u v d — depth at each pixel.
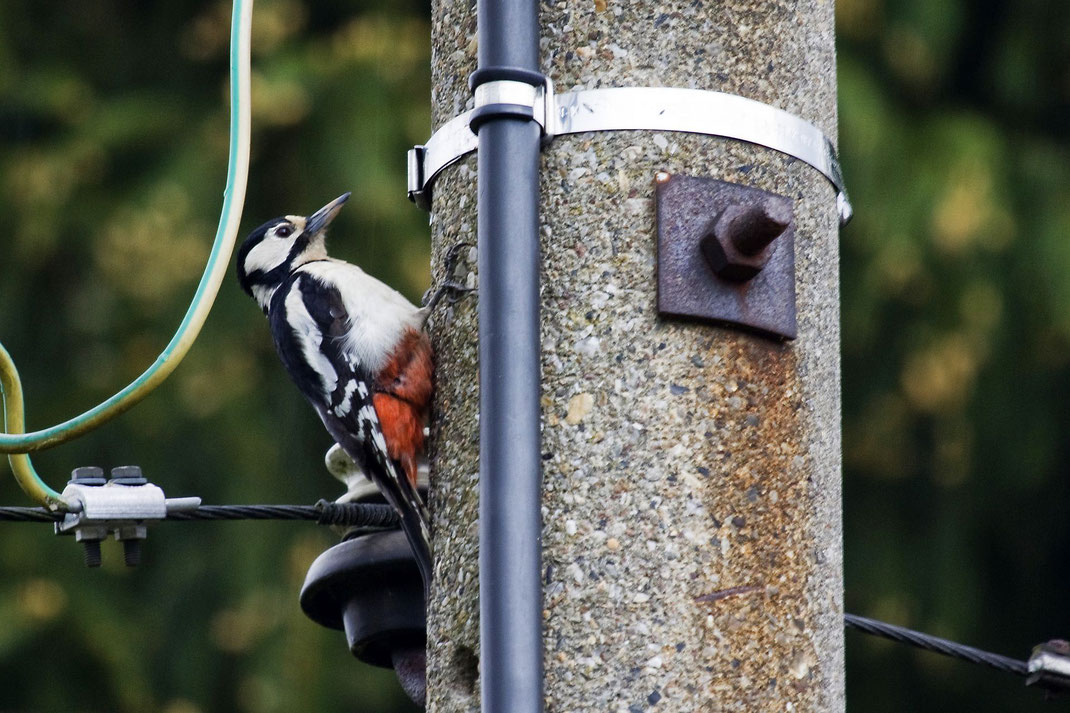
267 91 16.39
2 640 16.11
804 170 5.91
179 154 17.14
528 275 5.48
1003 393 17.20
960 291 16.78
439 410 6.05
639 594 5.45
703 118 5.75
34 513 6.73
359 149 16.30
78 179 17.11
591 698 5.39
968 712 17.72
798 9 6.04
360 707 16.30
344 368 7.18
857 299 16.69
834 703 5.66
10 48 17.89
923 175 16.70
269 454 16.56
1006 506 17.94
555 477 5.53
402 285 15.96
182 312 16.73
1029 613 18.19
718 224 5.61
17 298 16.94
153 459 16.50
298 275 7.88
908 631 7.11
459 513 5.81
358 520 6.85
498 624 5.26
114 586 16.66
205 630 16.38
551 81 5.70
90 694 16.20
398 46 16.91
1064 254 16.95
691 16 5.85
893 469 17.58
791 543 5.62
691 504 5.52
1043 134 18.39
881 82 17.48
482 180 5.58
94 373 16.75
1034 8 18.38
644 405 5.56
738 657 5.47
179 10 18.25
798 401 5.74
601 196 5.68
